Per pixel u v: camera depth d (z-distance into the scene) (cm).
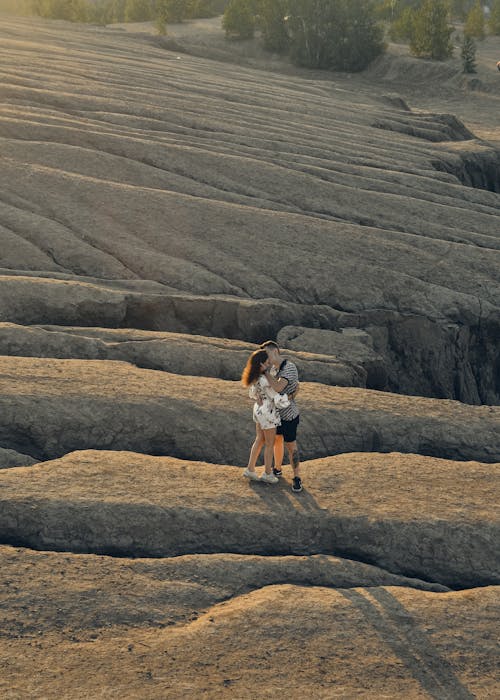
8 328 1711
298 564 1023
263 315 2117
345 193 3209
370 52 9338
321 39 9362
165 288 2238
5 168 2809
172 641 859
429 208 3212
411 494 1196
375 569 1042
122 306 2000
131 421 1358
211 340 1842
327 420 1477
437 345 2312
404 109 6562
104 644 846
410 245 2745
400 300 2384
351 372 1816
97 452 1243
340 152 3991
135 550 1038
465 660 870
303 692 799
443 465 1322
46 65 4756
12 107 3575
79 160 3039
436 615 941
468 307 2381
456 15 13775
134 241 2492
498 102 7950
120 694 775
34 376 1458
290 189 3173
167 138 3572
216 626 885
